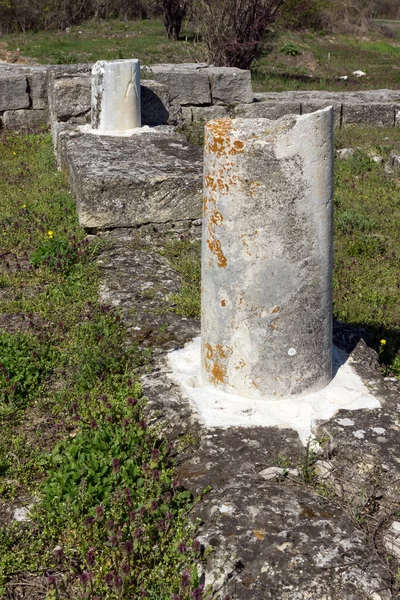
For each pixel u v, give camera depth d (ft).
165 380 13.52
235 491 10.40
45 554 9.77
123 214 22.82
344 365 13.78
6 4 82.69
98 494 10.48
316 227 11.91
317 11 89.71
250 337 12.26
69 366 14.73
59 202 25.39
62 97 33.88
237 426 12.00
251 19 50.16
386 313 18.67
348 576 8.92
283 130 11.47
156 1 86.28
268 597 8.69
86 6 90.12
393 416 12.09
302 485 10.81
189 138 36.76
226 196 11.77
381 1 123.85
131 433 11.53
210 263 12.36
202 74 41.32
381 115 44.39
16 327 16.40
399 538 9.80
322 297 12.36
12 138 36.68
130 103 30.45
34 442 12.39
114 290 18.12
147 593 8.81
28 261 20.39
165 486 10.48
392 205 28.22
